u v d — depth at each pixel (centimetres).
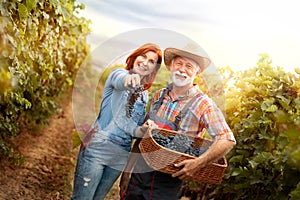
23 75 413
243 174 388
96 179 358
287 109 380
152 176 341
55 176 580
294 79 401
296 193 314
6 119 469
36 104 628
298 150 220
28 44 427
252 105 411
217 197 456
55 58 597
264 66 439
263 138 396
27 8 358
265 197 389
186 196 488
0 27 311
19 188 510
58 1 441
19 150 645
